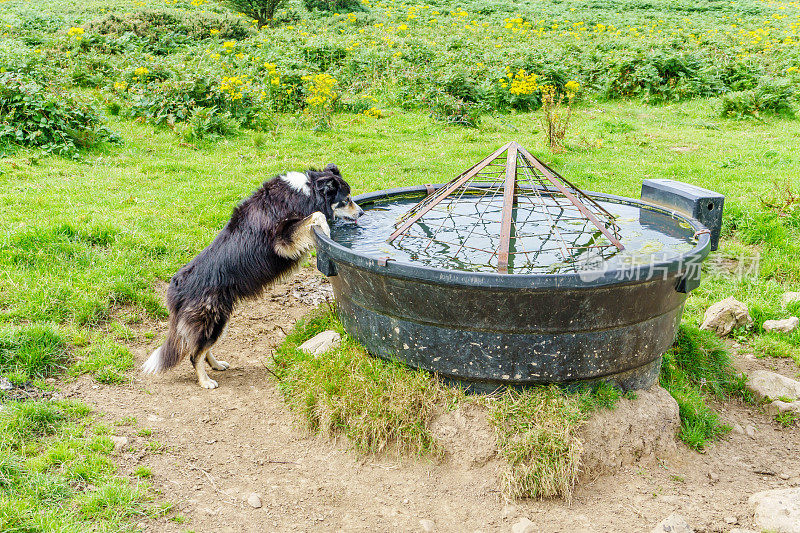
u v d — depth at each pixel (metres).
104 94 10.63
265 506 2.96
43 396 3.59
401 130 10.68
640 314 3.17
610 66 13.80
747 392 4.07
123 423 3.45
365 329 3.58
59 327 4.25
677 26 22.30
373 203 4.73
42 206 6.24
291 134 10.04
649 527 2.87
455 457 3.23
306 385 3.67
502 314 3.02
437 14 24.27
